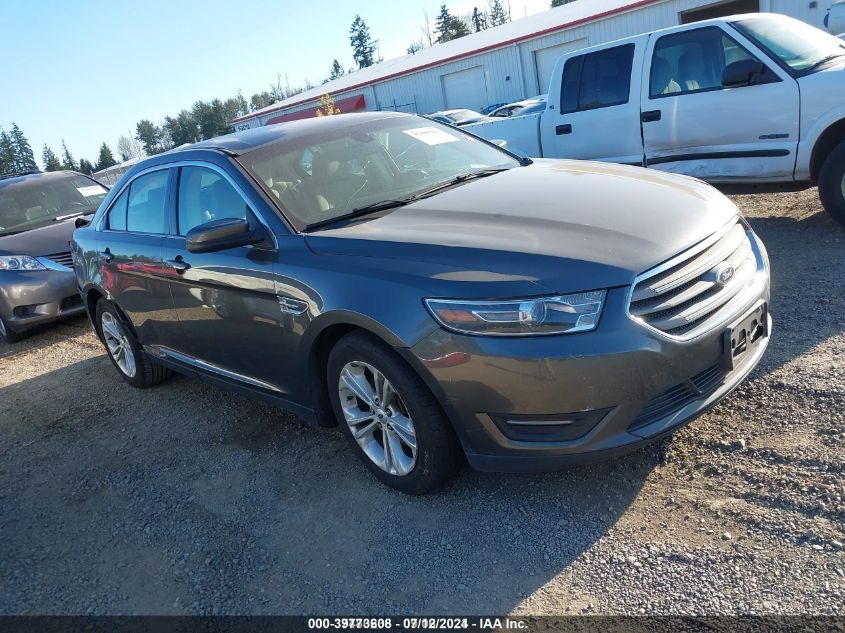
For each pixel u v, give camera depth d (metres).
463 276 2.67
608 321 2.53
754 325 3.05
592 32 23.69
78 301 7.72
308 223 3.44
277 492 3.46
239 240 3.33
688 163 6.47
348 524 3.07
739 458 2.95
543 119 7.52
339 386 3.23
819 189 5.70
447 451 2.92
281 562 2.90
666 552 2.52
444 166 4.12
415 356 2.74
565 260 2.61
